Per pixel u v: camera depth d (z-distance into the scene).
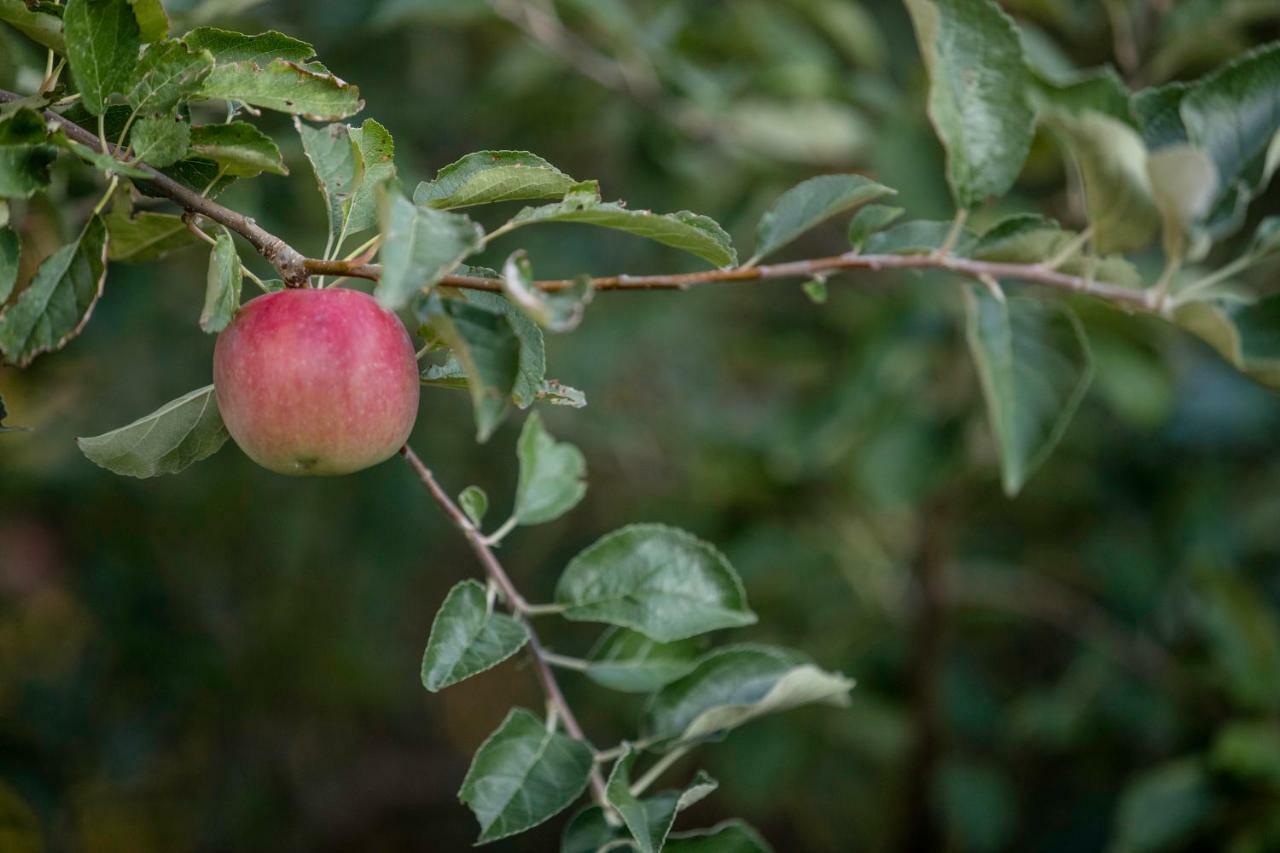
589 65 1.43
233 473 1.78
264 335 0.79
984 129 0.86
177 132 0.79
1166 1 1.35
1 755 1.46
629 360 2.04
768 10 1.53
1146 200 0.83
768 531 1.63
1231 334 0.84
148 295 1.43
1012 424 0.87
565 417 1.90
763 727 1.73
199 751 2.02
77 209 1.00
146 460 0.83
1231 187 0.87
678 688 0.92
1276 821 1.28
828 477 1.61
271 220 1.26
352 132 0.81
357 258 0.84
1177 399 1.56
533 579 2.19
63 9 0.79
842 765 1.92
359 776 2.44
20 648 1.82
